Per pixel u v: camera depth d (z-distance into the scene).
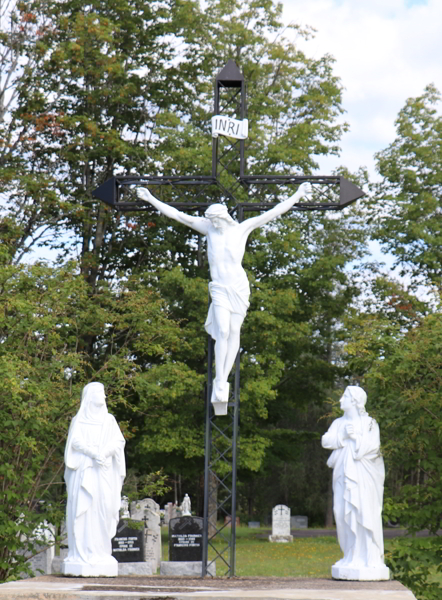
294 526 45.62
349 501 9.27
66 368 14.70
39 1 22.94
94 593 7.49
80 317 16.36
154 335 17.42
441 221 27.00
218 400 10.77
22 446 12.76
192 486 41.72
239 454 26.45
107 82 25.27
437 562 11.31
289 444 31.17
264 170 25.70
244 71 26.44
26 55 23.09
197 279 24.08
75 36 24.27
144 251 26.55
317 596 7.33
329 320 30.28
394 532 33.25
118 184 11.88
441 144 27.33
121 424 15.88
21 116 23.30
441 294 12.84
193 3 26.11
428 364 11.67
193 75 26.88
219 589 7.96
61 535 14.14
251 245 26.53
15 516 12.80
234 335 10.88
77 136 24.20
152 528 20.75
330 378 29.86
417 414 11.79
